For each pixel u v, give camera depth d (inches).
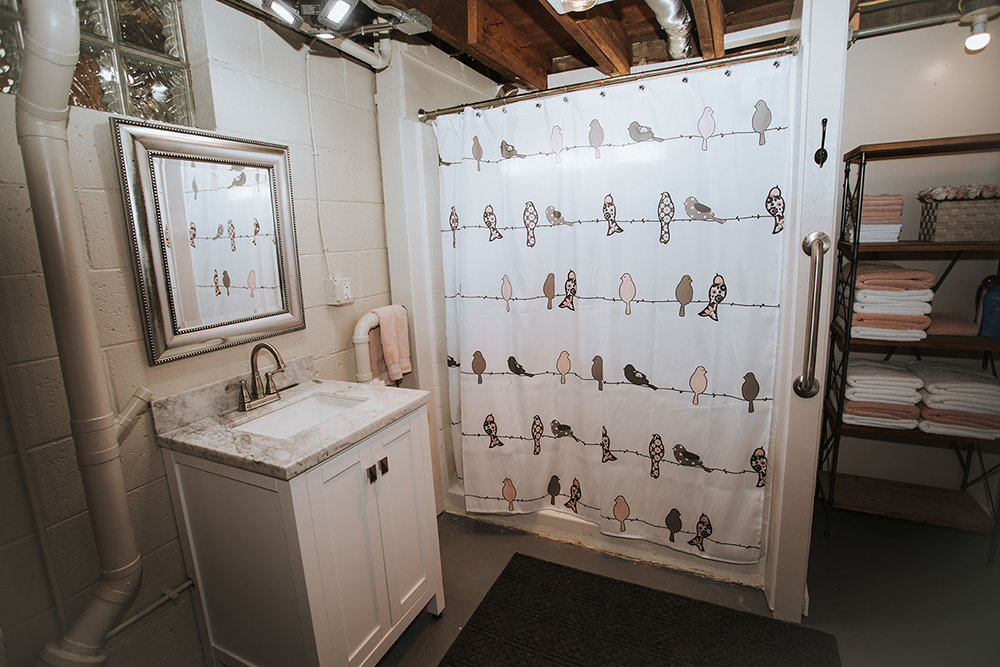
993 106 75.9
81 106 48.8
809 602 68.4
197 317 56.9
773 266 61.2
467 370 83.0
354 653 53.7
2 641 42.0
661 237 66.8
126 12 52.4
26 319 44.5
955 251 81.4
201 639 59.7
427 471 64.7
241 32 60.3
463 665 60.8
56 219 41.4
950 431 74.2
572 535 83.9
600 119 67.7
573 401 80.3
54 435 46.9
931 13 74.6
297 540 46.0
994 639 61.4
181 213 54.5
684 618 66.6
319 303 73.6
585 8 58.4
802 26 53.9
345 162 76.7
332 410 66.3
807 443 60.5
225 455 48.1
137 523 53.1
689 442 70.6
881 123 81.7
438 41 88.0
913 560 76.5
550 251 75.9
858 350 92.0
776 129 58.4
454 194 80.0
